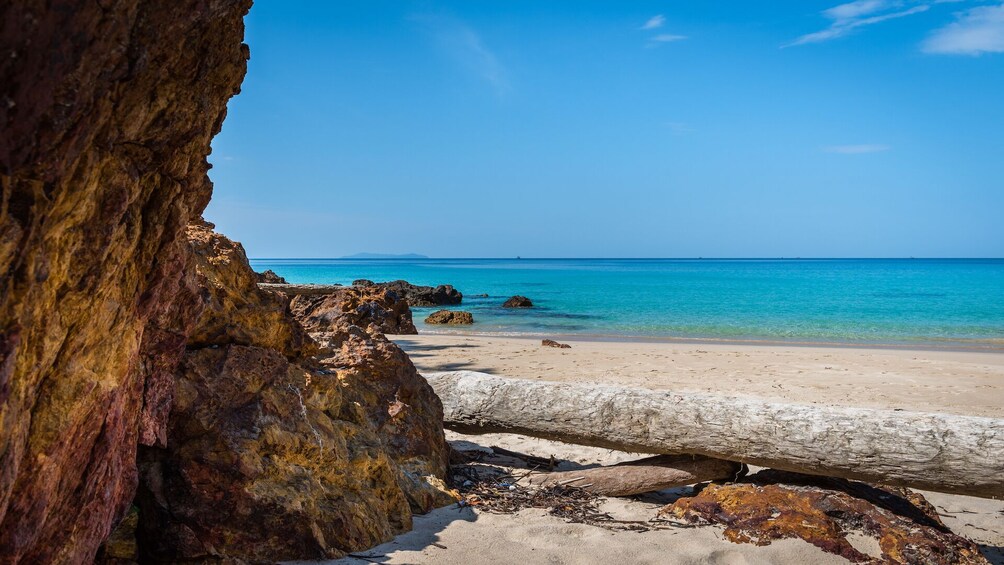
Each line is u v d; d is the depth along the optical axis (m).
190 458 3.27
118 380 2.32
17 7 1.41
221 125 2.51
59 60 1.52
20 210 1.65
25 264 1.69
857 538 4.16
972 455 4.25
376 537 3.83
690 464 5.11
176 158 2.23
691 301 37.34
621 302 36.78
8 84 1.47
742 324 24.19
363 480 4.05
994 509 5.11
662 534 4.23
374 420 4.87
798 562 3.90
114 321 2.23
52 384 2.00
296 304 11.44
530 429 5.68
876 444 4.48
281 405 3.67
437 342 16.14
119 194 1.97
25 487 1.96
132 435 2.69
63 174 1.71
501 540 3.98
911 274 91.62
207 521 3.26
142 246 2.28
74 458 2.18
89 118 1.71
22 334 1.74
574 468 5.89
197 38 2.01
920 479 4.41
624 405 5.30
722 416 4.92
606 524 4.44
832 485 4.70
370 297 15.65
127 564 3.20
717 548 4.01
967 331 21.77
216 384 3.44
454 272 107.75
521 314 28.94
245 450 3.34
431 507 4.55
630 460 5.90
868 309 31.22
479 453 6.24
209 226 4.16
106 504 2.47
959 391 9.90
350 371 4.92
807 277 79.62
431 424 5.30
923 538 4.05
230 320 3.65
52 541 2.24
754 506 4.42
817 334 20.95
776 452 4.74
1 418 1.69
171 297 2.66
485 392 5.83
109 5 1.58
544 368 11.99
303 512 3.48
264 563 3.38
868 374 11.64
